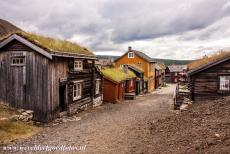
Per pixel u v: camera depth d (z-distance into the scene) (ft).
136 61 184.24
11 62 60.49
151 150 33.37
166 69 321.11
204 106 55.67
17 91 60.29
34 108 59.36
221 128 34.24
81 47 84.69
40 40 61.00
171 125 44.96
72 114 71.77
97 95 95.50
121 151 35.76
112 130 50.42
